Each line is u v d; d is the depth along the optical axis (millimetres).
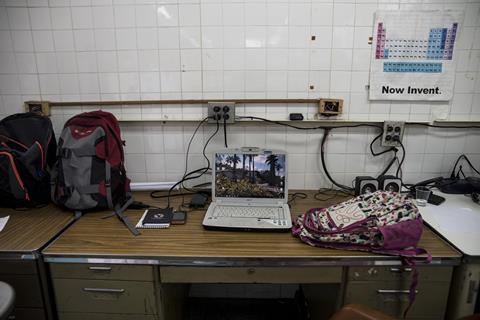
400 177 1828
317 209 1447
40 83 1753
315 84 1710
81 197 1466
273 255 1164
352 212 1333
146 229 1351
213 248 1208
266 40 1665
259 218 1392
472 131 1766
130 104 1767
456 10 1605
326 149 1800
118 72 1726
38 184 1556
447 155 1802
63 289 1230
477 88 1696
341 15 1628
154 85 1737
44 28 1681
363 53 1667
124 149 1830
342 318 1029
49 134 1606
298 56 1681
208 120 1740
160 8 1646
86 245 1223
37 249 1184
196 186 1861
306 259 1163
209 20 1651
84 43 1695
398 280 1207
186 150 1826
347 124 1754
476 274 1166
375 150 1795
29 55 1717
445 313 1251
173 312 1485
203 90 1735
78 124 1534
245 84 1721
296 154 1813
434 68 1672
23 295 1223
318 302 1529
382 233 1148
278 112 1753
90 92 1757
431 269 1186
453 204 1590
